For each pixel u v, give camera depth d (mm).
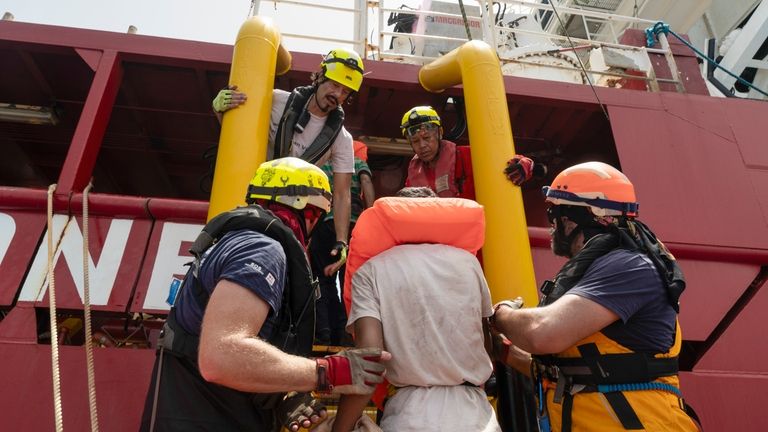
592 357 2107
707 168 4789
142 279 3650
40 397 3186
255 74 3738
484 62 4371
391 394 2158
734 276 4395
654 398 2045
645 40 6055
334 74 3410
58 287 3551
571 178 2416
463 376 1971
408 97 5281
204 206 3855
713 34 12016
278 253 1860
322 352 3312
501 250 3641
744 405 3830
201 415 1753
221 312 1646
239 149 3443
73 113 5879
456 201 2268
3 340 3332
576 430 2092
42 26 4559
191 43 4715
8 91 5457
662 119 5004
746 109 5168
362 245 2201
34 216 3752
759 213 4652
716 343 4074
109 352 3334
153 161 6820
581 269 2230
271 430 1979
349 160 3586
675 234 4453
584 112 5391
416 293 2039
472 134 4156
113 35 4617
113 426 3145
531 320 2111
